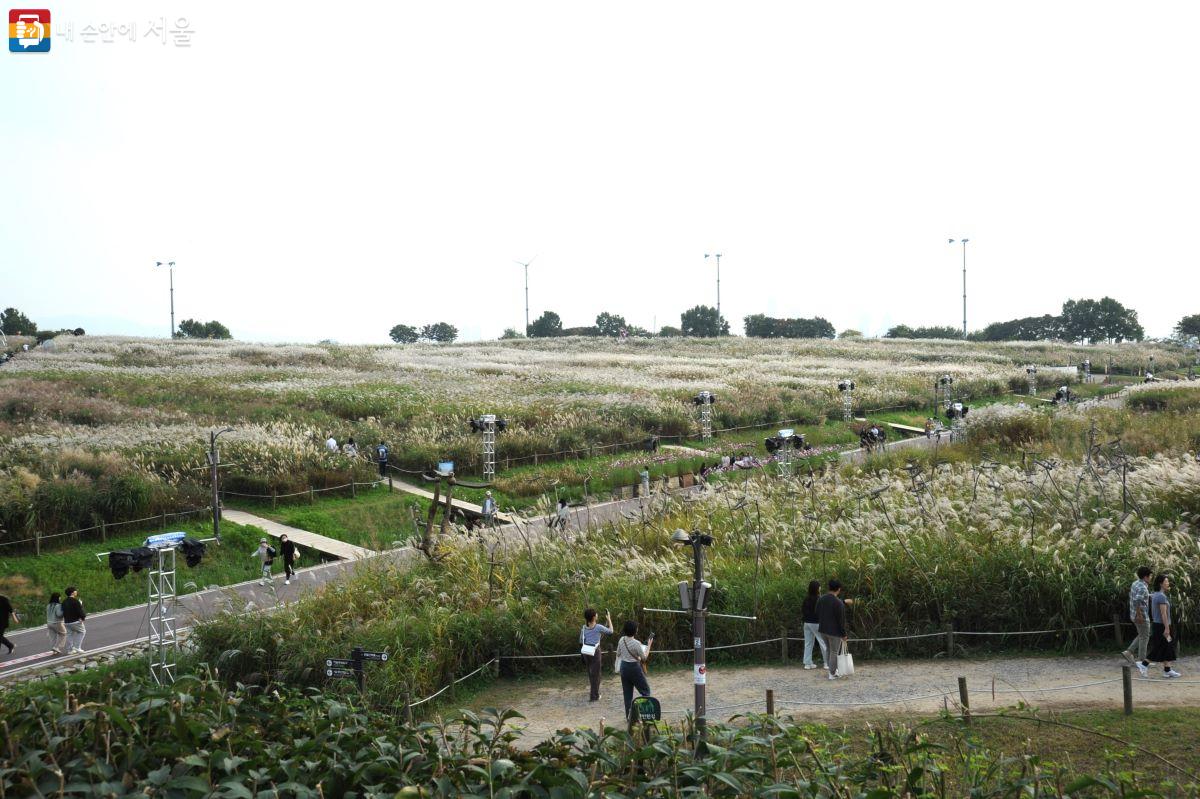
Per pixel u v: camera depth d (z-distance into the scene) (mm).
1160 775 9219
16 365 58531
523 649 15211
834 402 50594
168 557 25109
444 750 7215
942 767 7641
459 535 20469
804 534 17984
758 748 7359
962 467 25266
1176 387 45625
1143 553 14727
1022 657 13930
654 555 19125
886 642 14562
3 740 6215
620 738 6758
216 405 44250
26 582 23062
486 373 66125
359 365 69562
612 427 41375
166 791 5578
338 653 14008
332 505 31406
